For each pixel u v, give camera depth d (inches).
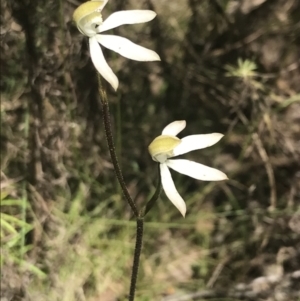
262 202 6.2
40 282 5.5
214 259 6.3
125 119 5.8
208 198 6.3
